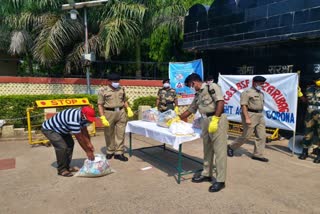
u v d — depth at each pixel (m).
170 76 9.72
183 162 5.74
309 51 7.40
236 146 6.02
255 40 7.64
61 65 11.08
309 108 5.88
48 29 9.52
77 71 11.27
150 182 4.67
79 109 4.67
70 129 4.57
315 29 6.29
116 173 5.07
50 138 4.78
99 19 10.19
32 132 7.68
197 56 10.62
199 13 9.24
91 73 11.14
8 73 14.16
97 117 8.50
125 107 5.93
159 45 11.31
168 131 4.81
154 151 6.55
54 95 8.42
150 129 5.07
